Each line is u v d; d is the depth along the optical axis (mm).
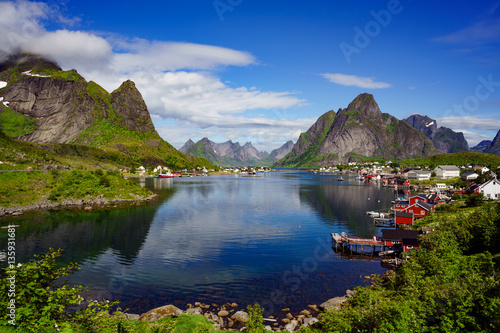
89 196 126812
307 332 30078
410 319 24234
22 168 145000
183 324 32688
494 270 33969
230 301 42406
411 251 50500
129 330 22797
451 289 29984
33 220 90062
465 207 89562
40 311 18359
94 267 53562
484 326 22859
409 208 95375
